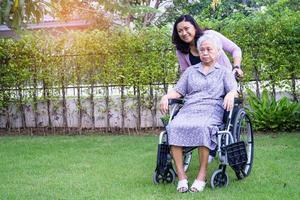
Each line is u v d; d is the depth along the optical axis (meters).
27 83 7.80
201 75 4.38
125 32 7.49
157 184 4.30
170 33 7.36
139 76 7.44
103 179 4.54
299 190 3.98
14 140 7.09
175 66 7.33
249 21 7.13
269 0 10.73
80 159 5.53
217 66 4.38
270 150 5.67
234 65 4.66
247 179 4.41
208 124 4.03
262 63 7.12
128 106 7.60
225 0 12.27
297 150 5.61
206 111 4.20
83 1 9.99
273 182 4.27
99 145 6.44
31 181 4.55
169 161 4.29
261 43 7.10
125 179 4.52
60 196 4.02
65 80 7.67
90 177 4.64
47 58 7.64
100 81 7.59
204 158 4.05
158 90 7.48
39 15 5.73
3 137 7.46
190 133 4.02
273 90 7.25
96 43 7.48
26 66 7.71
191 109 4.24
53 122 7.90
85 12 10.34
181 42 4.65
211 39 4.32
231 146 4.04
